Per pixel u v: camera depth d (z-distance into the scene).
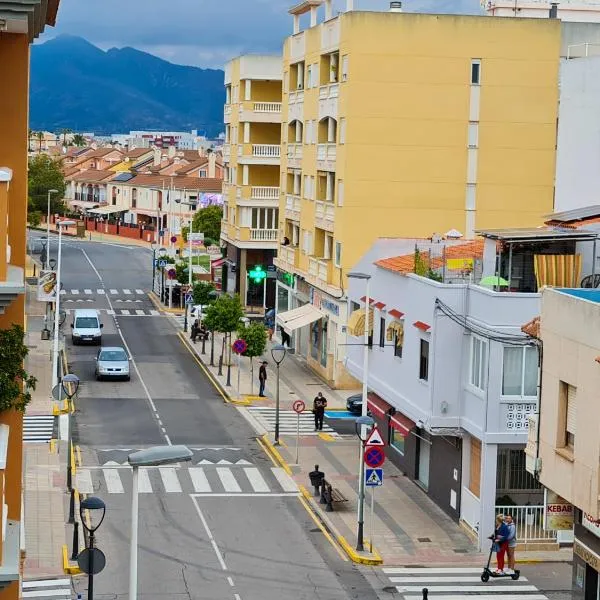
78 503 59.88
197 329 114.25
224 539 56.03
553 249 58.31
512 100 94.00
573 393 40.28
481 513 55.12
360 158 93.12
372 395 74.81
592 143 70.88
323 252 103.62
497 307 54.62
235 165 137.00
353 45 92.31
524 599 48.53
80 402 85.56
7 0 20.80
